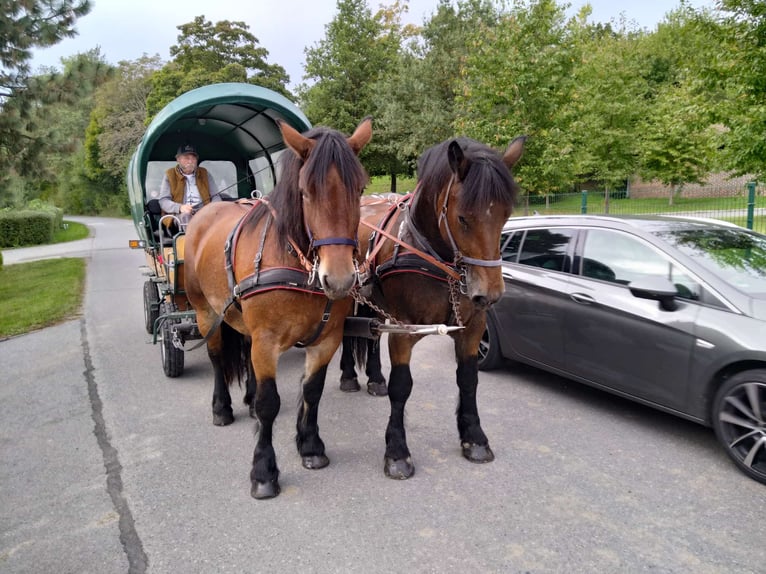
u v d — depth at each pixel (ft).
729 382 11.71
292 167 10.52
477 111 45.68
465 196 10.13
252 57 120.37
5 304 34.71
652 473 11.93
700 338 12.18
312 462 12.65
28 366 21.62
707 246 14.06
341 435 14.42
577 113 46.47
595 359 14.78
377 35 99.19
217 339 15.01
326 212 9.35
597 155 76.02
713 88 24.84
